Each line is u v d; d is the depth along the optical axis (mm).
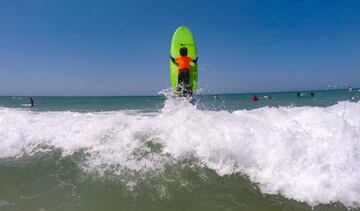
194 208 3312
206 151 4273
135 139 4625
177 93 8562
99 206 3336
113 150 4461
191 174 3965
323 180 3604
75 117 5520
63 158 4453
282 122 4645
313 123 4504
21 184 3854
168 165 4121
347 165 3805
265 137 4250
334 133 4219
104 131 4859
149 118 5199
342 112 5418
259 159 4035
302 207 3287
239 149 4176
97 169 4129
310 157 3932
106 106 20734
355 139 4141
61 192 3623
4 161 4520
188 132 4578
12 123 5363
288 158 3943
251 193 3572
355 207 3273
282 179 3727
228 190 3648
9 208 3266
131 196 3543
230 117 4902
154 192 3623
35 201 3416
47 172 4137
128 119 5180
